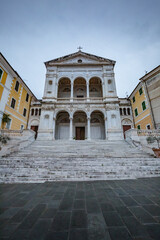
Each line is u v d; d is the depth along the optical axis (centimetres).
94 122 2397
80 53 2523
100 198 373
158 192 419
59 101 2131
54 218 258
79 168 720
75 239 193
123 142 1455
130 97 2566
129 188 470
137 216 263
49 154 985
